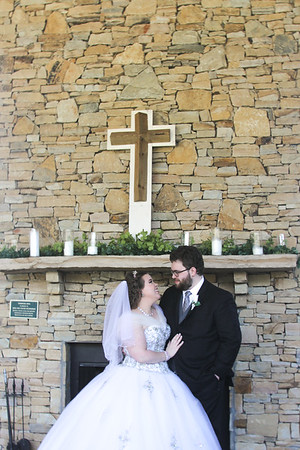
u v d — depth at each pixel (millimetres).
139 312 2885
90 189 3949
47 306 3799
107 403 2623
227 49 3936
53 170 4008
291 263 3352
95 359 3781
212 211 3791
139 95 3980
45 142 4043
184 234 3604
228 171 3811
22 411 3703
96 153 3975
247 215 3756
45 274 3797
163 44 4008
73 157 4000
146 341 2803
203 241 3709
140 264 3465
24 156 4051
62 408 3680
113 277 3756
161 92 3955
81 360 3797
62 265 3529
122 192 3908
